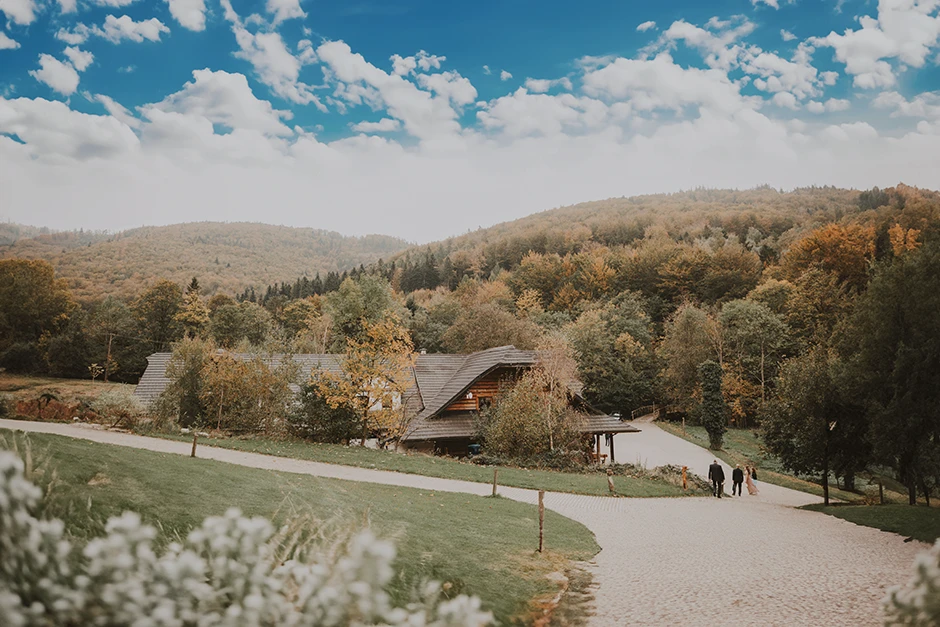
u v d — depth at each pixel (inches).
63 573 110.7
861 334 868.6
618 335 2827.3
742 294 3292.3
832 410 896.9
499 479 874.1
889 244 2815.0
